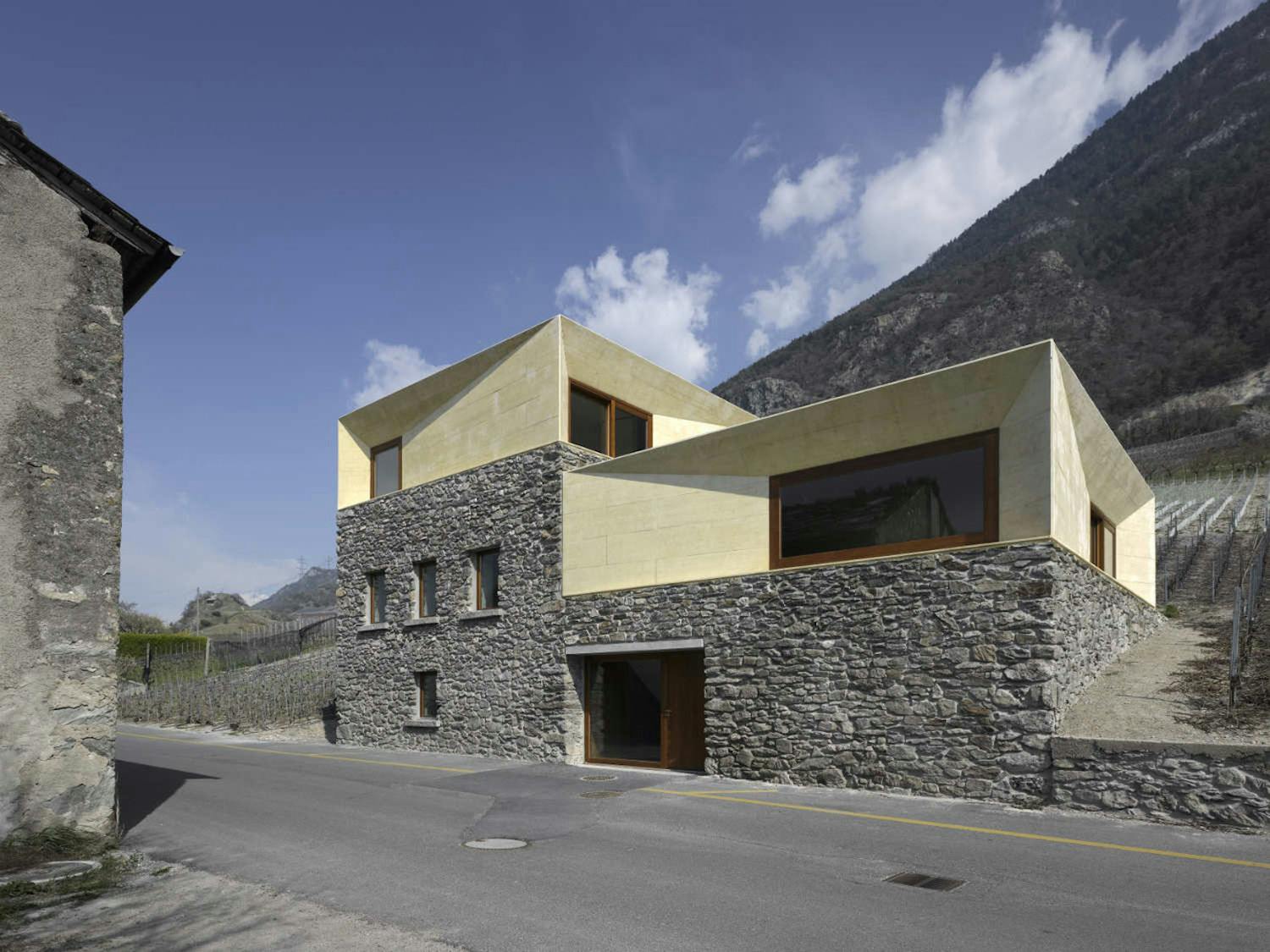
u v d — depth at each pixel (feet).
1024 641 35.70
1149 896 21.83
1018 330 377.91
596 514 54.08
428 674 65.87
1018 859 25.80
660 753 49.67
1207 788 29.91
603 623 52.29
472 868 25.54
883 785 38.81
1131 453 223.92
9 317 28.07
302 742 74.13
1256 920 19.89
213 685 103.19
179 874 25.09
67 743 27.55
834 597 41.91
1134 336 344.69
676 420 69.05
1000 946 18.30
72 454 28.89
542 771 49.55
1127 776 31.89
